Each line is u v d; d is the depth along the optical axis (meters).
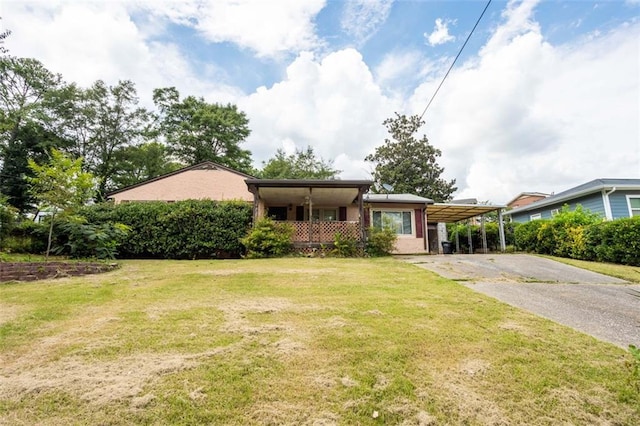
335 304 4.29
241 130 28.34
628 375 2.39
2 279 6.07
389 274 6.74
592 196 13.37
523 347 2.88
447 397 2.11
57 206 8.42
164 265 8.56
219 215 11.47
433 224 20.31
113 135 22.59
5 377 2.30
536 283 5.92
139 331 3.22
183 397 2.07
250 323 3.49
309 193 12.73
